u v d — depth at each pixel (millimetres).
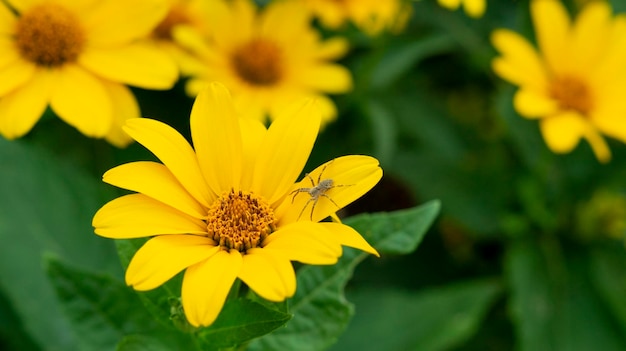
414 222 427
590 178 594
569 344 539
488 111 653
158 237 375
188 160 386
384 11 575
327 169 391
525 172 596
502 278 567
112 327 413
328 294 422
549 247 566
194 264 371
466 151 597
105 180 374
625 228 562
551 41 561
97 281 412
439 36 601
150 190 376
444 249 588
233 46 551
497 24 656
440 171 576
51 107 490
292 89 550
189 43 520
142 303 414
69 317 411
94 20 484
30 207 475
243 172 398
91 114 462
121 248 393
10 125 457
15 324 490
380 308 517
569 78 556
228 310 385
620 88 557
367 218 427
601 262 567
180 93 553
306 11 562
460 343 553
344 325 419
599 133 608
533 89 547
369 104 565
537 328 540
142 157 525
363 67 572
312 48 564
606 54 561
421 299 518
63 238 475
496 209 576
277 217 393
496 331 562
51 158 485
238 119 395
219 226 385
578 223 570
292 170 395
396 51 589
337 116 583
